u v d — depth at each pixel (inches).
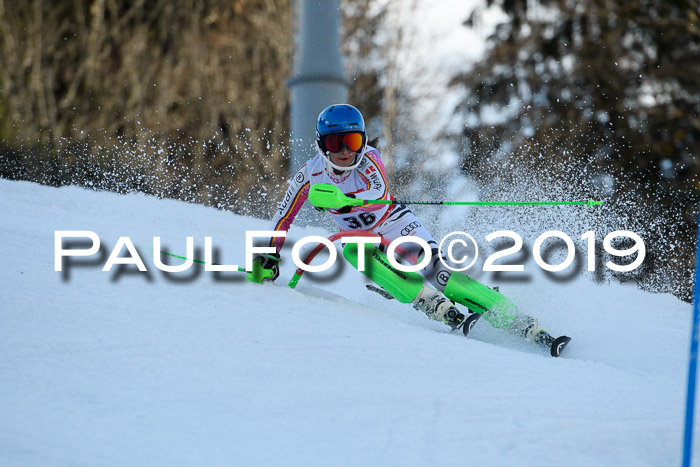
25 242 555.8
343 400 314.7
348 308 458.9
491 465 261.3
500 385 338.6
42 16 1844.2
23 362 341.7
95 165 1284.4
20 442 266.1
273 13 1996.8
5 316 396.2
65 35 1881.2
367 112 2118.6
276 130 1950.1
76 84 1854.1
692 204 1761.8
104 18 1914.4
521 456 268.2
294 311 441.7
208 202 1286.9
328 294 499.2
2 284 447.5
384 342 394.0
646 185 1833.2
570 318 534.9
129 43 1893.5
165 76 1909.4
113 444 270.5
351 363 359.6
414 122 2112.5
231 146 1883.6
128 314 412.2
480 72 2140.7
